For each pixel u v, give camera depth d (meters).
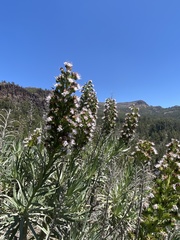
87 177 5.83
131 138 9.03
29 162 5.07
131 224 5.53
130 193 6.18
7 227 4.60
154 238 4.50
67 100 4.34
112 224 5.38
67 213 4.66
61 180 5.30
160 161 5.08
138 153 7.19
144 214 4.64
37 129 6.45
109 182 3.71
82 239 4.24
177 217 4.61
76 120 4.45
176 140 5.23
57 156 4.51
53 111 4.35
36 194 4.68
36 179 5.11
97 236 4.16
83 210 5.04
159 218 4.59
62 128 4.32
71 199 4.78
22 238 4.22
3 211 4.71
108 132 8.76
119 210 5.55
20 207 4.62
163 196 4.73
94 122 5.51
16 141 7.03
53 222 3.66
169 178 4.81
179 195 4.74
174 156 4.99
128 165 7.31
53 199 4.62
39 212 4.66
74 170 5.29
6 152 6.30
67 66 4.42
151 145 7.42
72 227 4.49
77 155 5.59
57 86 4.36
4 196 5.15
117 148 8.27
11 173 5.52
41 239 4.64
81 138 5.32
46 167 4.48
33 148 6.24
